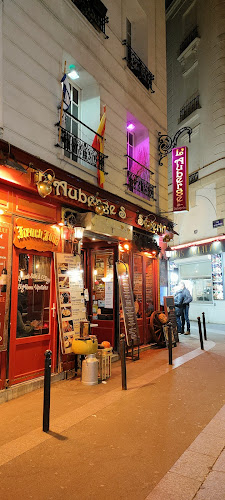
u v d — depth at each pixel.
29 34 6.35
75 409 5.03
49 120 6.77
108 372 6.77
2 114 5.60
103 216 7.90
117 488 3.06
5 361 5.50
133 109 10.27
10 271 5.65
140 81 10.77
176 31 21.17
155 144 11.71
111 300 8.95
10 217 5.76
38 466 3.42
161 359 8.52
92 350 6.51
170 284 20.02
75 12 7.67
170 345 7.94
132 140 11.34
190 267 19.31
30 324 6.18
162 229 11.30
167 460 3.54
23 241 5.89
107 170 8.78
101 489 3.04
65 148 7.28
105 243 9.16
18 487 3.08
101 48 8.72
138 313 10.14
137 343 8.68
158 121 11.92
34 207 6.29
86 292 7.43
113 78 9.24
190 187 18.86
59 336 6.57
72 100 8.41
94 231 7.57
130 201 9.81
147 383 6.35
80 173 7.64
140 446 3.85
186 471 3.32
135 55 10.62
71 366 6.92
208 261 18.08
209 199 17.67
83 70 7.98
